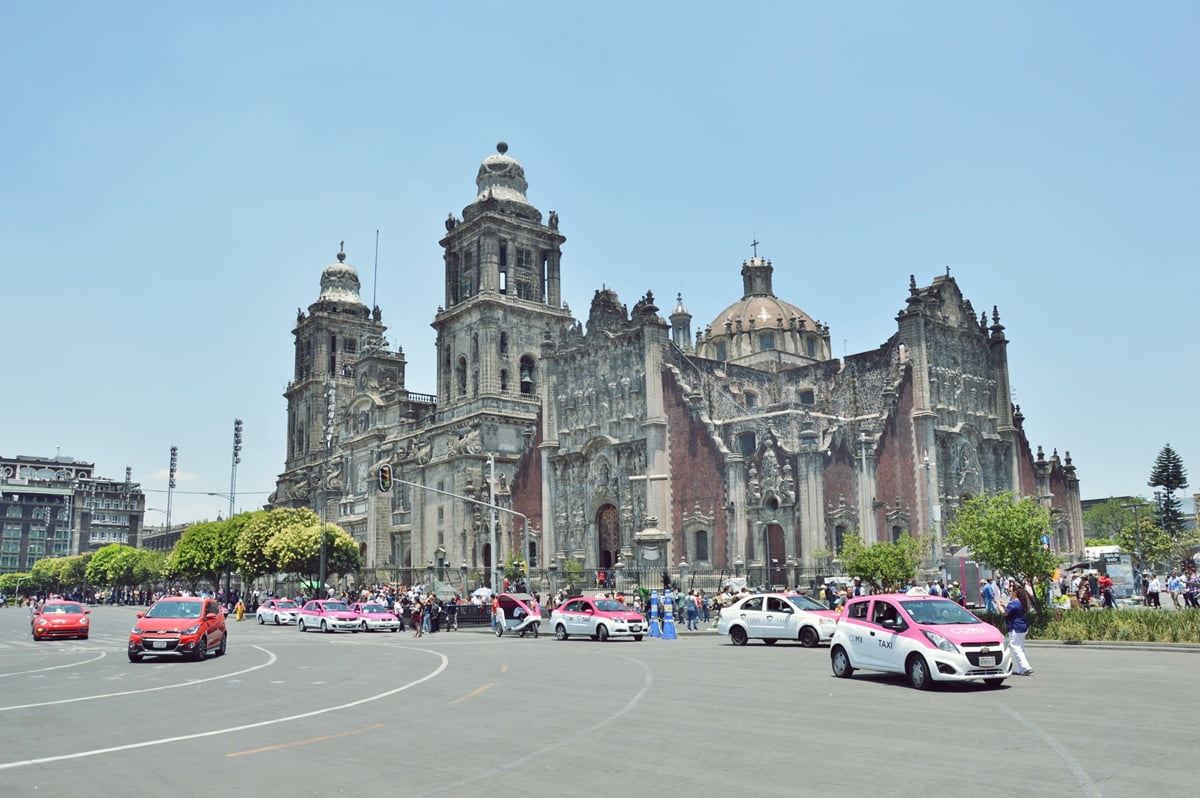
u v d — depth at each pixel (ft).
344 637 203.00
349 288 547.08
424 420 407.44
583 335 322.75
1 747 63.57
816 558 240.53
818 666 114.42
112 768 55.83
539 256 397.19
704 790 47.65
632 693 88.74
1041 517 155.22
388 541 419.95
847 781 49.01
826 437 257.75
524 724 70.18
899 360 285.84
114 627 261.85
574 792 47.75
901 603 95.61
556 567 315.37
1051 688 86.17
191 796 48.32
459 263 398.21
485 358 369.71
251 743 63.62
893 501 266.36
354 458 462.60
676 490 278.67
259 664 128.47
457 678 105.40
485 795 47.52
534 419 374.63
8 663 135.13
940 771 50.98
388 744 62.34
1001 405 311.68
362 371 465.88
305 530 382.42
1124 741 58.59
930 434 274.16
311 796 48.01
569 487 315.99
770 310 372.17
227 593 384.88
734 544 260.01
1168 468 458.09
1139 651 125.29
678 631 201.16
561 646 161.79
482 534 347.77
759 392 330.54
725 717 72.13
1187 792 45.42
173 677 110.93
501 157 398.42
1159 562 400.06
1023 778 48.85
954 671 86.33
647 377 288.30
